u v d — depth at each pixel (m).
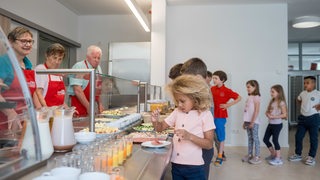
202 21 5.43
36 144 1.02
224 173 3.62
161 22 4.95
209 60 5.42
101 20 6.04
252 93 4.20
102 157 1.05
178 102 1.64
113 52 5.18
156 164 1.25
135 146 1.63
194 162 1.64
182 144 1.66
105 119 2.21
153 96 4.15
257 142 4.12
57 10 5.11
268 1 5.17
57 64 2.21
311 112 4.08
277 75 5.30
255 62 5.34
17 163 0.95
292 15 5.94
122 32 5.99
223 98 3.91
